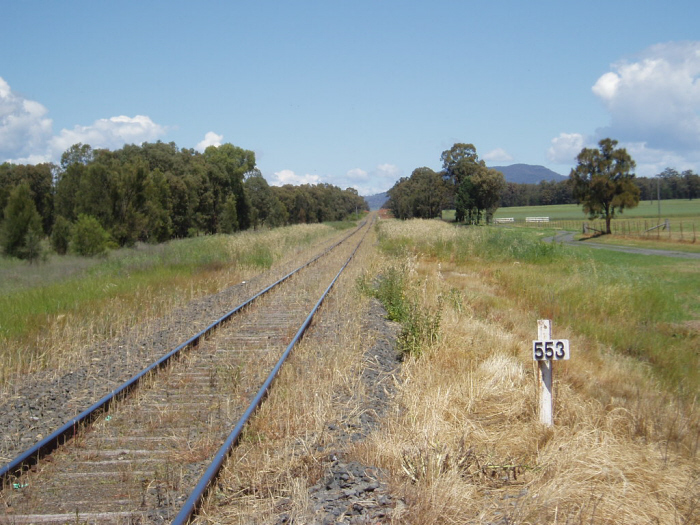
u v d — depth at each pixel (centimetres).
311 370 869
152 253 2878
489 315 1461
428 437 599
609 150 5647
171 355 946
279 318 1366
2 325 1166
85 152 6031
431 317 1065
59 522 460
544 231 6656
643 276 2112
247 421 654
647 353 1226
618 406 805
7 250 2514
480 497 514
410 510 466
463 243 3103
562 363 991
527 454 602
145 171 3469
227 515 475
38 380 868
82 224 2834
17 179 5625
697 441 673
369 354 998
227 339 1142
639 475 553
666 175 17512
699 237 4797
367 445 591
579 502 488
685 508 500
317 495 498
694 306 1722
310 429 649
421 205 11588
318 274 2325
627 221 8038
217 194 6706
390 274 1762
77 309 1370
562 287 1828
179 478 530
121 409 725
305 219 13512
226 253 2981
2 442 625
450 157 11588
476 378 812
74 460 579
